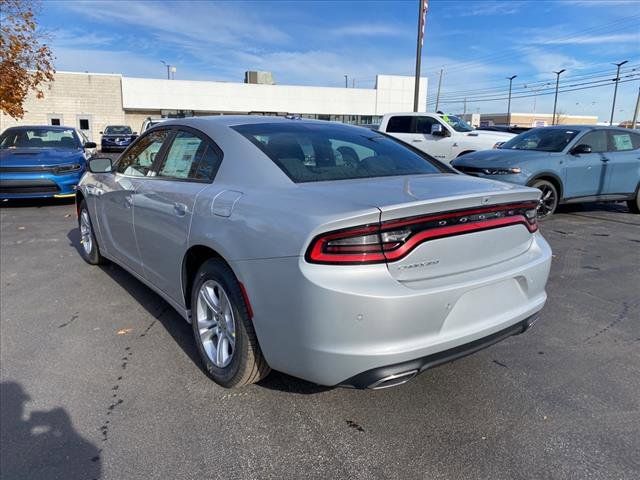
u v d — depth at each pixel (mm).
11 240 6766
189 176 3340
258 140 3137
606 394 2955
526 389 3004
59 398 2887
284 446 2471
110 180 4453
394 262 2252
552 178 8148
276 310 2393
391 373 2254
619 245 6699
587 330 3898
